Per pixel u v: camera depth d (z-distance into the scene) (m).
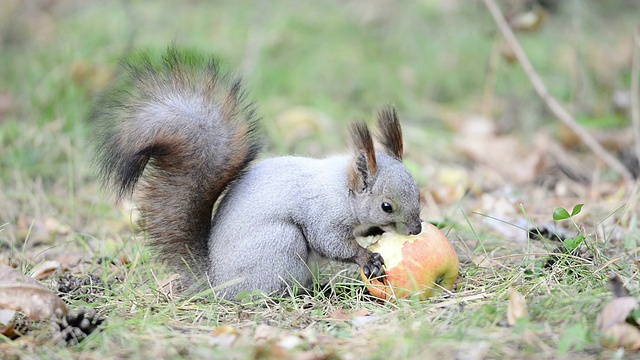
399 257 9.05
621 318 7.64
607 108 18.22
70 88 16.47
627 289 8.24
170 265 9.74
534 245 10.84
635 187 12.58
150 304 9.22
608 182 14.73
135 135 9.26
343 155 10.02
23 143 15.04
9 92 17.97
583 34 20.22
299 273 9.52
